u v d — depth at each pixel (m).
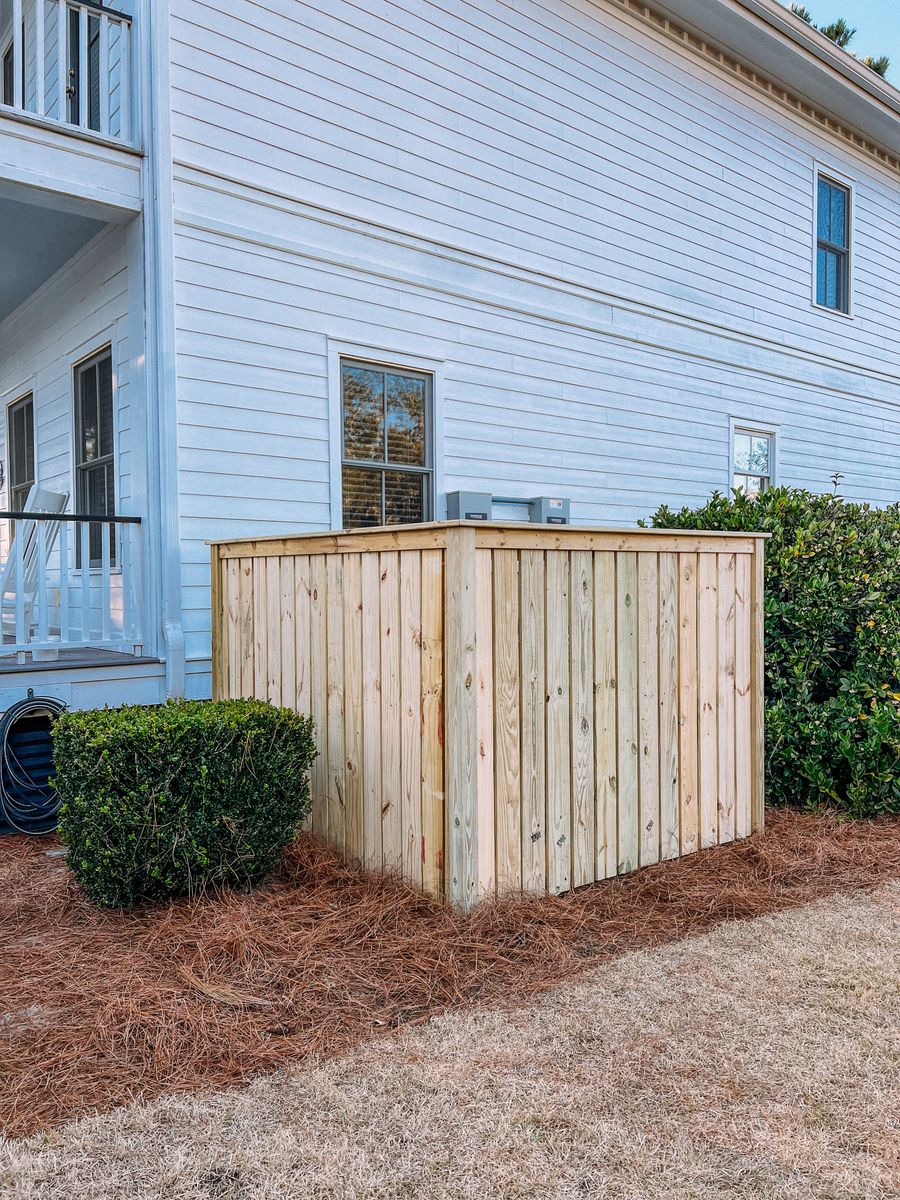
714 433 8.46
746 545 4.04
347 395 5.77
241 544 4.21
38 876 3.49
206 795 3.05
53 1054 2.16
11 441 7.60
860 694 4.48
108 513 5.74
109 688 4.53
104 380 5.69
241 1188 1.71
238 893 3.18
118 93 5.18
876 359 10.55
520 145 6.69
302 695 3.77
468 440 6.45
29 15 6.55
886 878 3.52
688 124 8.03
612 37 7.34
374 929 2.85
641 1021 2.35
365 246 5.76
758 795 4.07
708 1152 1.82
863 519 4.85
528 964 2.68
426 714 3.04
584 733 3.31
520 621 3.08
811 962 2.72
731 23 7.71
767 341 8.98
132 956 2.69
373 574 3.30
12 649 4.29
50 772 4.31
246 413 5.19
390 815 3.25
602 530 3.36
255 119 5.20
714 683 3.88
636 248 7.62
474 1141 1.85
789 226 9.19
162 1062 2.13
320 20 5.48
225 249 5.09
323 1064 2.13
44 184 4.42
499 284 6.59
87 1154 1.80
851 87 8.88
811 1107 1.98
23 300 6.69
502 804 3.02
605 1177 1.75
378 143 5.80
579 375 7.22
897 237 10.77
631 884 3.38
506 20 6.56
